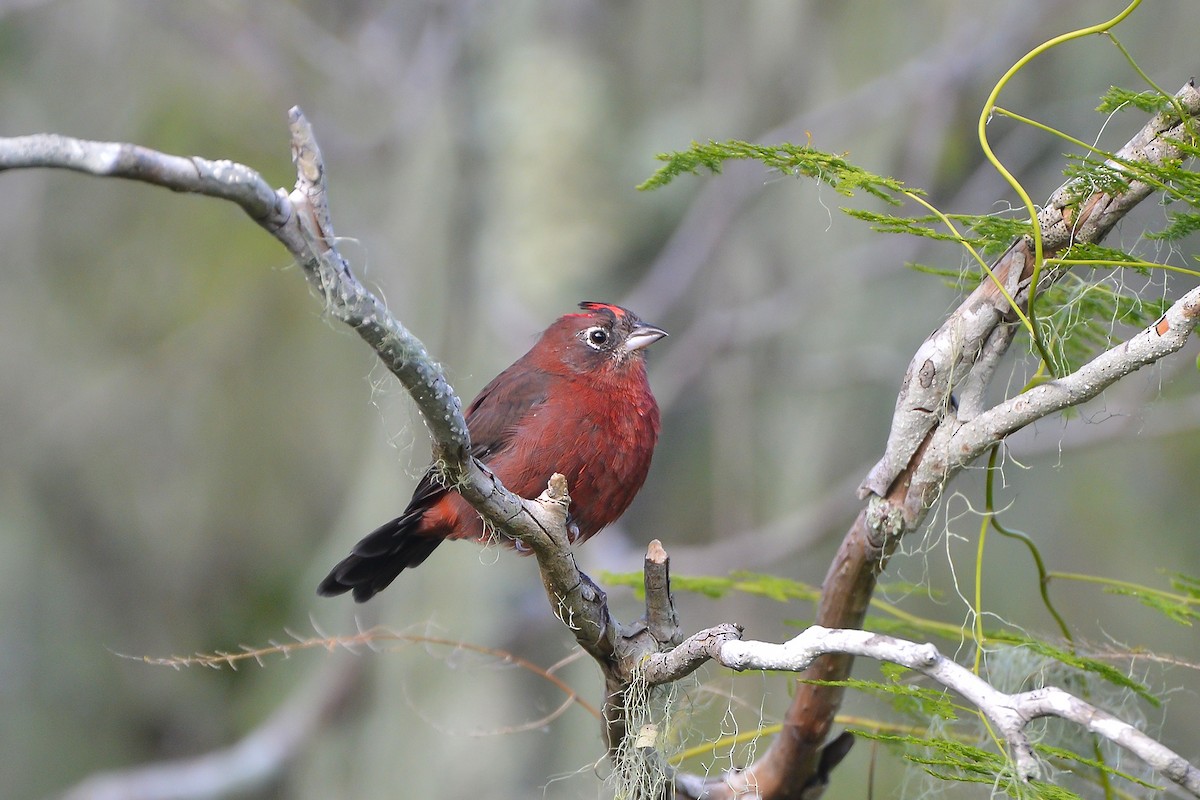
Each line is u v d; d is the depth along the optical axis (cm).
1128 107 483
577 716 1233
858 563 544
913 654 413
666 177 495
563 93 1416
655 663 521
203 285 1623
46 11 1586
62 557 1595
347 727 1361
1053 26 1362
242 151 1564
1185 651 1153
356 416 1589
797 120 1428
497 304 1345
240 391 1620
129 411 1619
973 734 610
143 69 1591
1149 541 1241
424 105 1410
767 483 1459
